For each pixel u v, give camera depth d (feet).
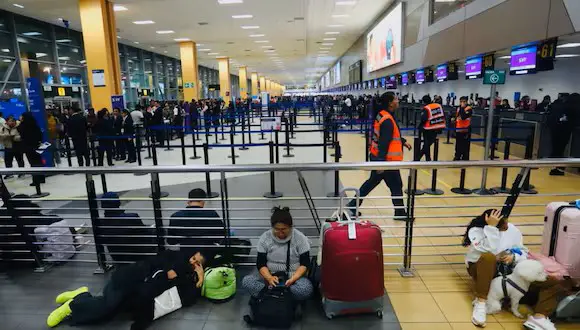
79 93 53.62
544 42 22.53
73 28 54.65
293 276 8.54
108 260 11.48
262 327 8.13
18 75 44.75
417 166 9.17
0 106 36.22
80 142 27.66
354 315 8.42
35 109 27.25
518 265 8.04
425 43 42.04
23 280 10.33
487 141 17.21
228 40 66.95
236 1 38.40
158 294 8.42
